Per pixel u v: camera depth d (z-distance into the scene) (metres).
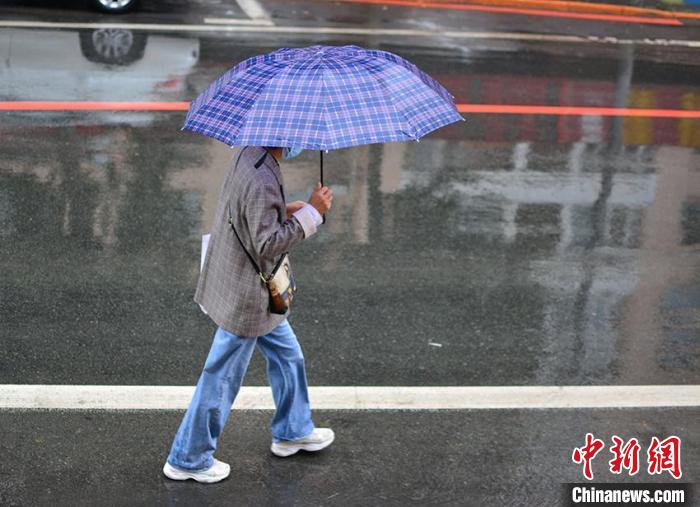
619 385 13.30
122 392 12.63
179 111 23.58
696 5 39.97
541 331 14.73
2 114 22.59
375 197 19.50
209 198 18.98
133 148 21.17
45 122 22.28
